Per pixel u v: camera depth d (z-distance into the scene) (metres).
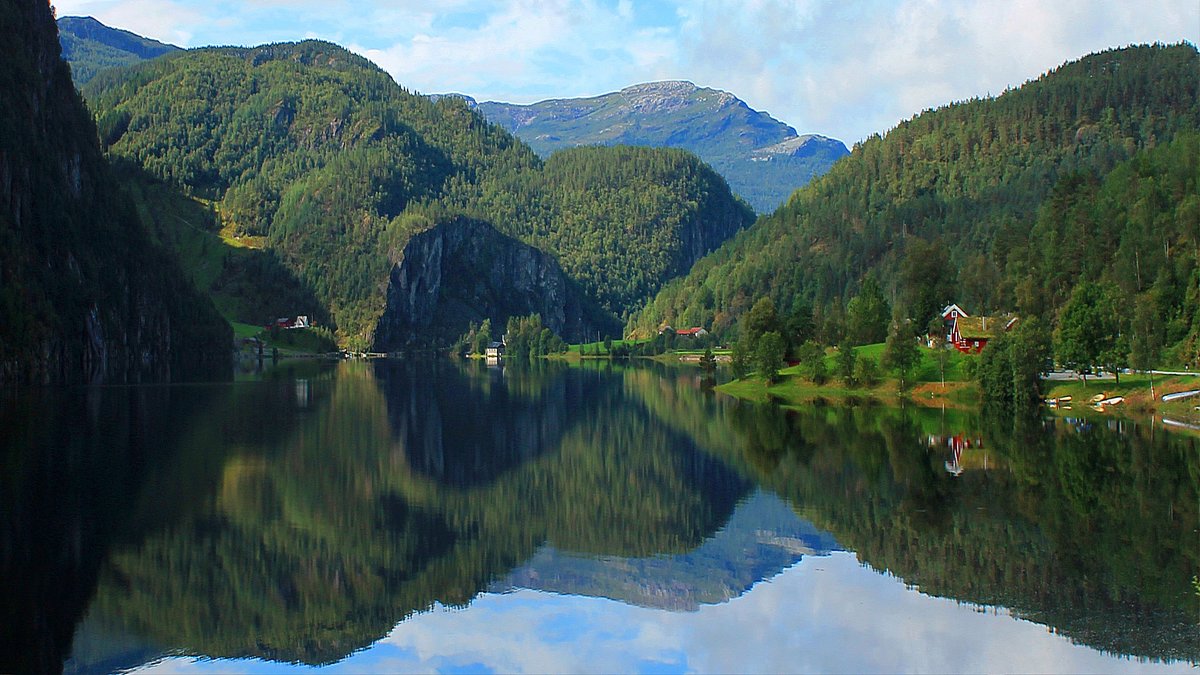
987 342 161.12
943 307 190.25
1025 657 45.16
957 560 60.69
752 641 49.44
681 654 48.22
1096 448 100.62
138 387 178.25
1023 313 172.75
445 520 75.81
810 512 76.38
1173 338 152.12
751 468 97.69
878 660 46.16
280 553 65.12
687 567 62.50
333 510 77.94
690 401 171.75
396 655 48.88
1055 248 179.50
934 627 49.34
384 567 63.00
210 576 59.75
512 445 115.88
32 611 52.88
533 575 61.53
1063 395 144.50
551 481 92.56
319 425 129.00
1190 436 107.75
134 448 100.81
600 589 58.69
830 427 127.06
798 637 49.59
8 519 69.88
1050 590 54.06
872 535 68.19
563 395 187.38
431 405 164.75
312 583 59.38
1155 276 162.00
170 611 53.81
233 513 75.00
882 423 129.25
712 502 81.75
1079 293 147.38
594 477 94.69
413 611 55.03
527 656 48.62
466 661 48.09
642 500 83.25
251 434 116.38
